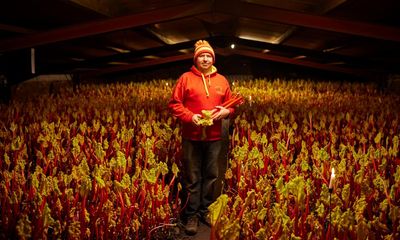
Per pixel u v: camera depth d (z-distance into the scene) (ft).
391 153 11.11
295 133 15.24
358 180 9.07
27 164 13.17
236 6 22.62
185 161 10.87
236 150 12.80
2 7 22.11
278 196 8.64
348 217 6.84
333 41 34.50
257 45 34.09
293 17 22.16
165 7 22.91
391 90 33.12
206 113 10.01
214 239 6.55
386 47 31.58
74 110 19.10
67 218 8.65
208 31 42.83
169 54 48.93
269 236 7.34
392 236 7.13
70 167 12.32
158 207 9.60
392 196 8.06
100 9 24.48
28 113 18.57
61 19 26.73
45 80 33.35
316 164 11.23
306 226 8.05
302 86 36.58
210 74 10.68
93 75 40.63
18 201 8.86
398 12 23.18
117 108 20.54
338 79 48.73
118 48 43.27
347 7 22.38
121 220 8.85
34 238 7.34
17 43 22.36
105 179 9.66
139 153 11.73
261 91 30.48
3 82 26.25
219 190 11.69
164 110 19.58
